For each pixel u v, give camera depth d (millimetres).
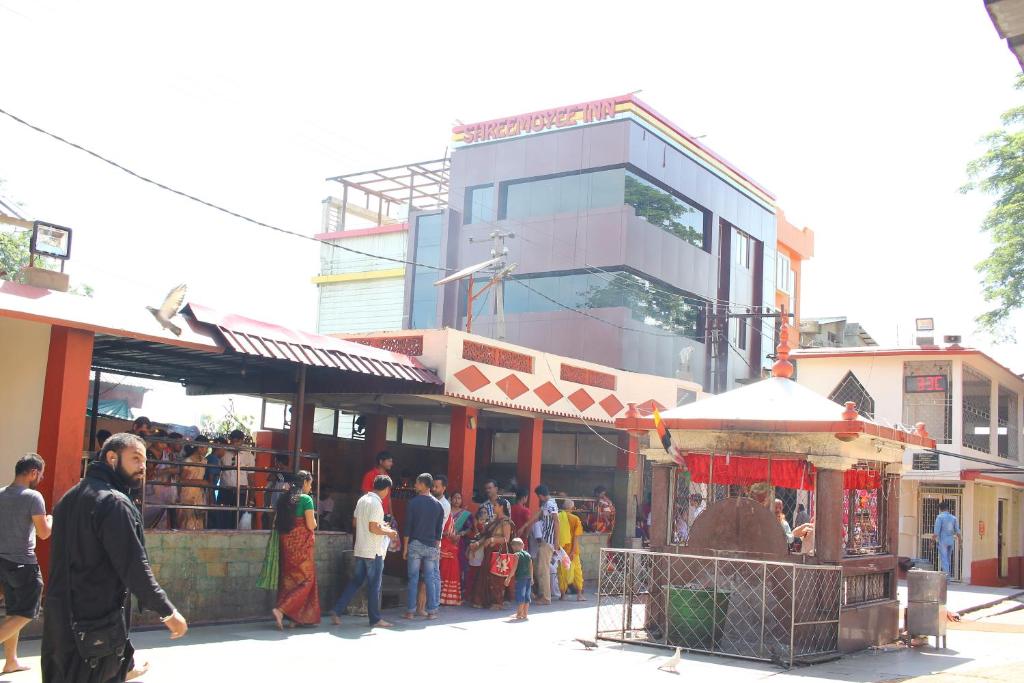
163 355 13883
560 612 14562
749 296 42719
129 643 5340
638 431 12445
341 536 13258
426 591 13078
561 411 18688
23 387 10672
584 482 21500
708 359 35750
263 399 18766
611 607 15047
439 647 10680
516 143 37062
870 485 13172
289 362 13820
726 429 11719
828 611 11430
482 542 14602
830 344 47312
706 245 39375
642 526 20984
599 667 9883
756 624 11414
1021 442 32250
